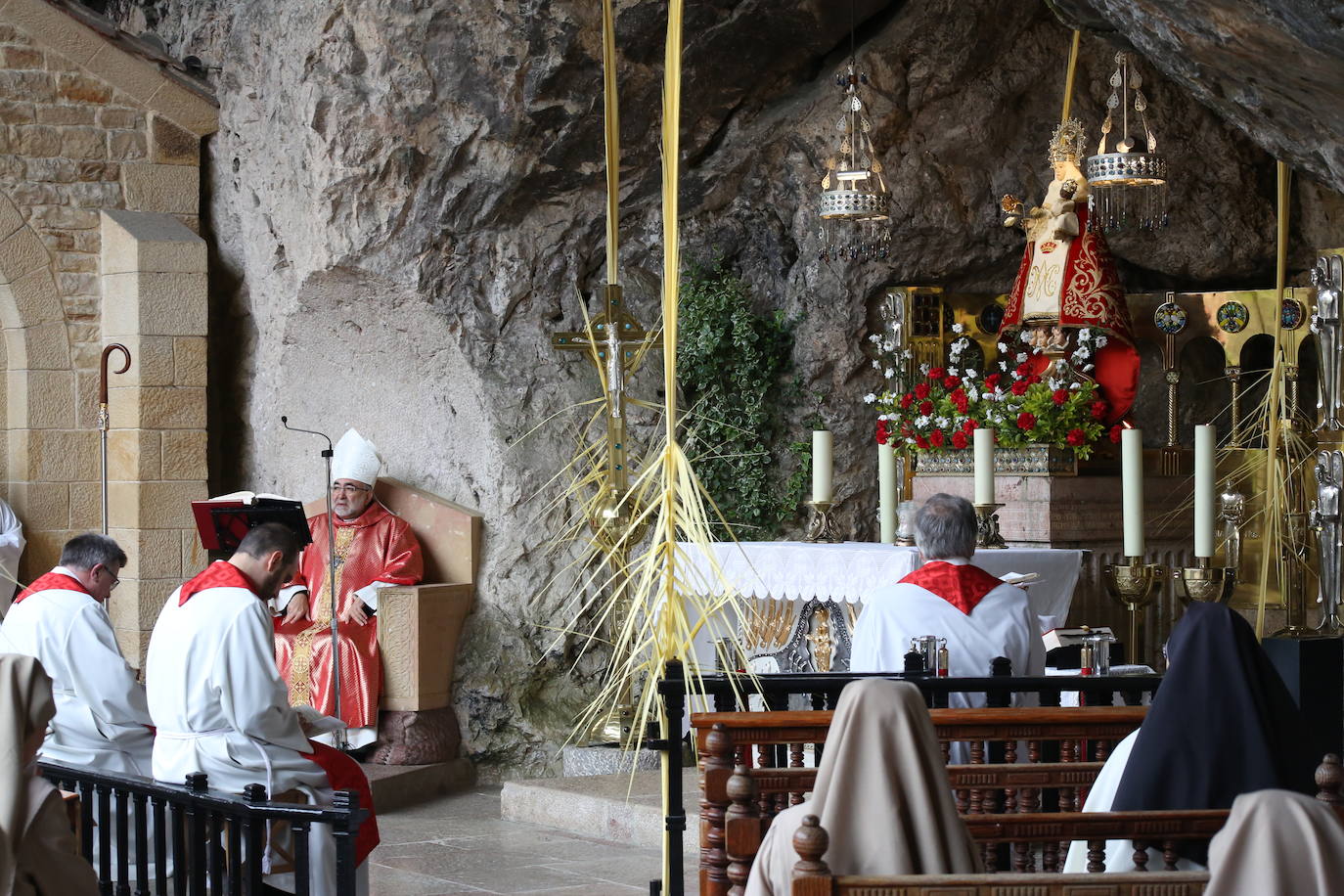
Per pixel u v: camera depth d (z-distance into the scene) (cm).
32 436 1020
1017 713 388
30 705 391
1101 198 866
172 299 1016
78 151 1031
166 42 1109
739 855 289
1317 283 815
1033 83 1003
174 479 1020
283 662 865
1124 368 862
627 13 893
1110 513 838
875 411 990
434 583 931
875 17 983
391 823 786
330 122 912
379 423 1014
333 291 967
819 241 988
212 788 478
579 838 738
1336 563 558
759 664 686
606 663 941
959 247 1001
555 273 970
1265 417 905
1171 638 330
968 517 486
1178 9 464
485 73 896
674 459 396
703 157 993
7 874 378
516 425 948
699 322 986
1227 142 1024
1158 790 319
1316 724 517
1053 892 250
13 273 1013
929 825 259
